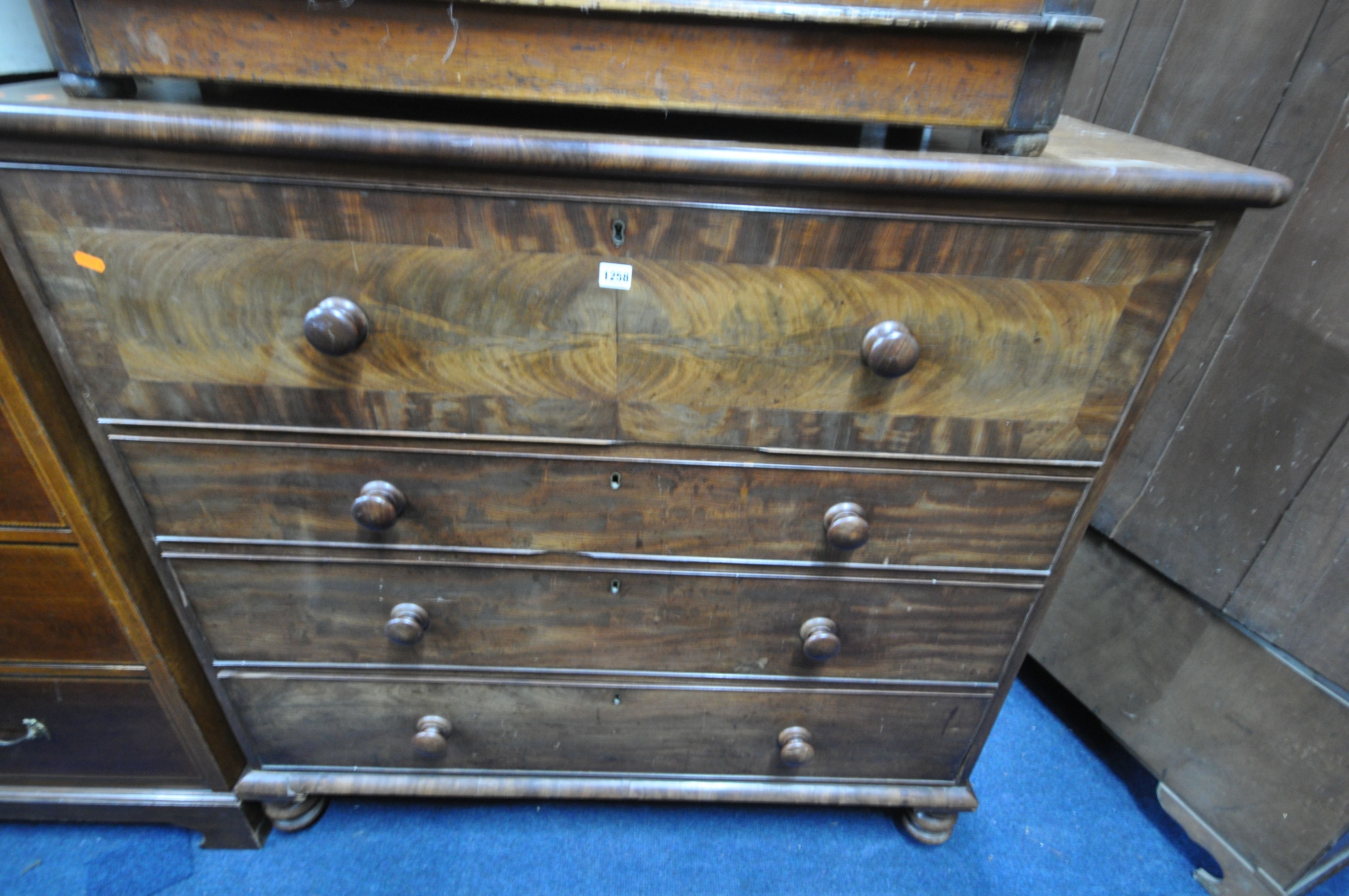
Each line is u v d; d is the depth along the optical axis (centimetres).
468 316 60
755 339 62
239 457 68
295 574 76
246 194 54
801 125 67
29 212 55
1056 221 57
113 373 63
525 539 74
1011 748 119
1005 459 69
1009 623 81
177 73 53
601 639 83
